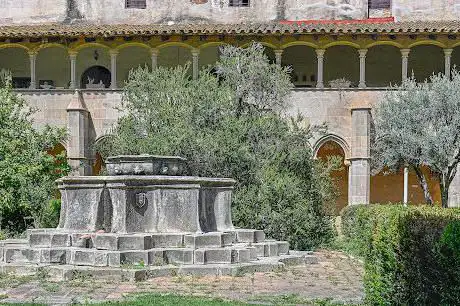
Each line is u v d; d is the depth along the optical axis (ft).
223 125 70.69
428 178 112.57
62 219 48.44
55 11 118.62
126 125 74.95
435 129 80.48
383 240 31.04
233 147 66.44
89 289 36.68
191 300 32.37
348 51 115.96
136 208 45.27
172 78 76.23
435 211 33.42
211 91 74.69
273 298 34.27
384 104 88.33
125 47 108.58
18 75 117.39
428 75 114.21
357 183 98.89
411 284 28.22
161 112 72.69
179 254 43.65
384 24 102.78
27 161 68.23
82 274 40.52
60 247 44.55
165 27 104.58
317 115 101.50
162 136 68.80
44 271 41.14
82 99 102.78
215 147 65.98
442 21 110.01
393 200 113.80
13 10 119.03
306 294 36.22
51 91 103.04
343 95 101.30
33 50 105.81
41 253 43.37
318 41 102.99
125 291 36.11
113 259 41.78
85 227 46.55
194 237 44.42
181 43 104.73
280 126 73.10
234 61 82.12
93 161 103.30
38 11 118.83
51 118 102.68
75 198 47.32
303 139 74.74
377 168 94.89
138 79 77.66
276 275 43.57
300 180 67.67
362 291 37.81
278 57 103.86
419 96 82.58
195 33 102.53
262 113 78.13
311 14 116.57
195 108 72.54
